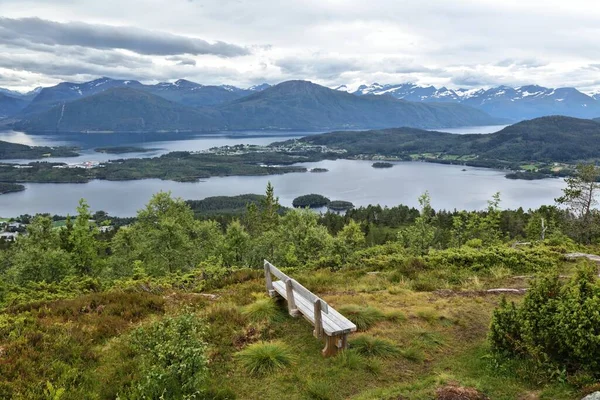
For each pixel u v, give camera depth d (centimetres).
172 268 2623
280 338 805
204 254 2847
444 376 627
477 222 3422
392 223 10450
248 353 720
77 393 585
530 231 3828
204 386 604
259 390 633
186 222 3272
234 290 1186
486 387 600
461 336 817
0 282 1433
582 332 602
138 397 554
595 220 2938
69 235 2409
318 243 2630
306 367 695
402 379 662
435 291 1127
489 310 949
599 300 625
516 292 1083
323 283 1291
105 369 666
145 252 2698
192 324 648
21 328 790
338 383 648
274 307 919
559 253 1534
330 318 770
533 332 663
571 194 3033
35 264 2027
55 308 951
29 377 618
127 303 984
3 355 678
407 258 1527
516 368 654
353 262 1655
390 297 1064
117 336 815
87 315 912
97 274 2398
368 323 868
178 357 578
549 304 670
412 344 777
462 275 1331
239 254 2747
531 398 575
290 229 3216
